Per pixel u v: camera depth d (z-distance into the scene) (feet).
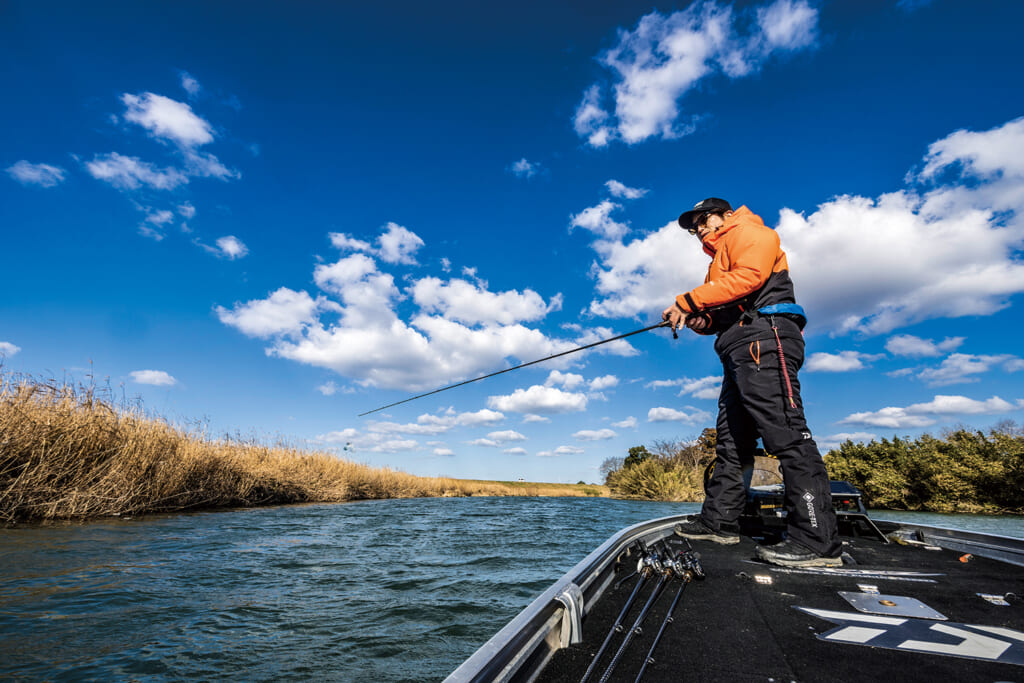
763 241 6.98
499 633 2.89
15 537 17.58
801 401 6.85
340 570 15.98
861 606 4.85
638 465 74.54
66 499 22.48
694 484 69.00
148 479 28.45
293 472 47.29
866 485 67.46
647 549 6.98
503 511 43.45
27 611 10.03
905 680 3.23
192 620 10.25
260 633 9.80
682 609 4.78
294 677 7.91
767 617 4.54
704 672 3.38
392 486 66.95
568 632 3.86
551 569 17.28
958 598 5.12
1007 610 4.75
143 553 16.46
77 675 7.51
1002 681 3.19
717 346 7.64
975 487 58.03
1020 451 55.36
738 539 8.20
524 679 3.11
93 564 14.29
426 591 13.67
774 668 3.43
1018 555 6.73
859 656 3.65
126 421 29.04
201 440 35.68
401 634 10.12
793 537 6.66
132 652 8.46
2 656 7.97
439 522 32.53
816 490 6.59
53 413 24.68
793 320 7.11
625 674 3.33
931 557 7.36
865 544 8.70
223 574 14.34
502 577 15.76
